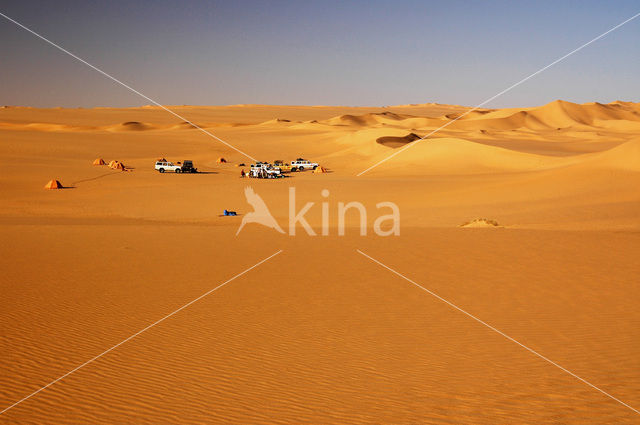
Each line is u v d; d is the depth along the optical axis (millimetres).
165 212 37812
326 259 17438
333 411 6824
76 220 31719
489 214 32531
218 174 65188
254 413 6785
